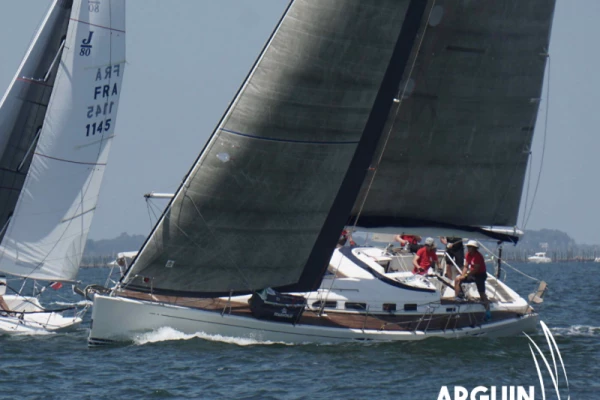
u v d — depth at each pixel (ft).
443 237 362.33
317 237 313.53
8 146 355.15
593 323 426.51
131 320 301.43
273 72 303.07
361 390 255.29
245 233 306.76
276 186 306.76
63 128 351.46
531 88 358.23
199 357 286.87
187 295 309.22
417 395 252.21
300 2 304.09
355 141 313.32
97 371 272.10
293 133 305.73
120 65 360.28
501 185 360.48
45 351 302.66
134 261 308.19
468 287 353.92
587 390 265.34
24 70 355.97
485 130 354.54
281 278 311.68
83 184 355.56
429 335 320.91
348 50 307.58
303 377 266.98
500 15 348.38
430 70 343.87
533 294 361.92
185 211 303.68
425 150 347.97
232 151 302.86
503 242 363.56
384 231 346.33
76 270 358.23
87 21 353.72
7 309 353.72
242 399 243.60
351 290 324.60
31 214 350.23
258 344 306.55
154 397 245.24
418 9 320.50
